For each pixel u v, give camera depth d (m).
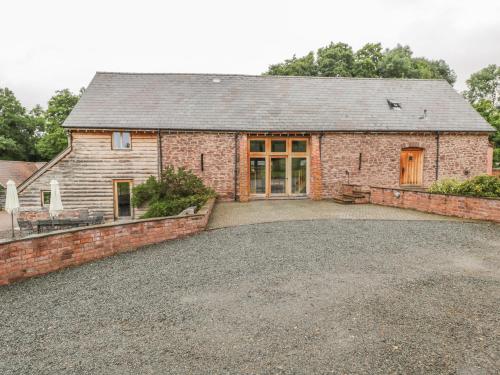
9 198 10.21
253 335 3.92
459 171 17.31
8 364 3.49
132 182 15.77
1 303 5.12
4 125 36.09
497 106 42.56
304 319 4.27
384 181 16.95
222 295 5.14
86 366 3.42
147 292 5.38
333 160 16.56
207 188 15.09
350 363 3.33
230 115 16.61
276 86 18.72
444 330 3.93
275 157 16.86
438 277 5.67
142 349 3.71
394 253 7.13
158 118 15.98
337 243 8.02
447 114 17.81
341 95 18.50
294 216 11.66
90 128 15.05
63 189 15.41
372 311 4.45
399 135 16.88
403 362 3.33
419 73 35.94
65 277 6.23
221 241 8.50
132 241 7.99
